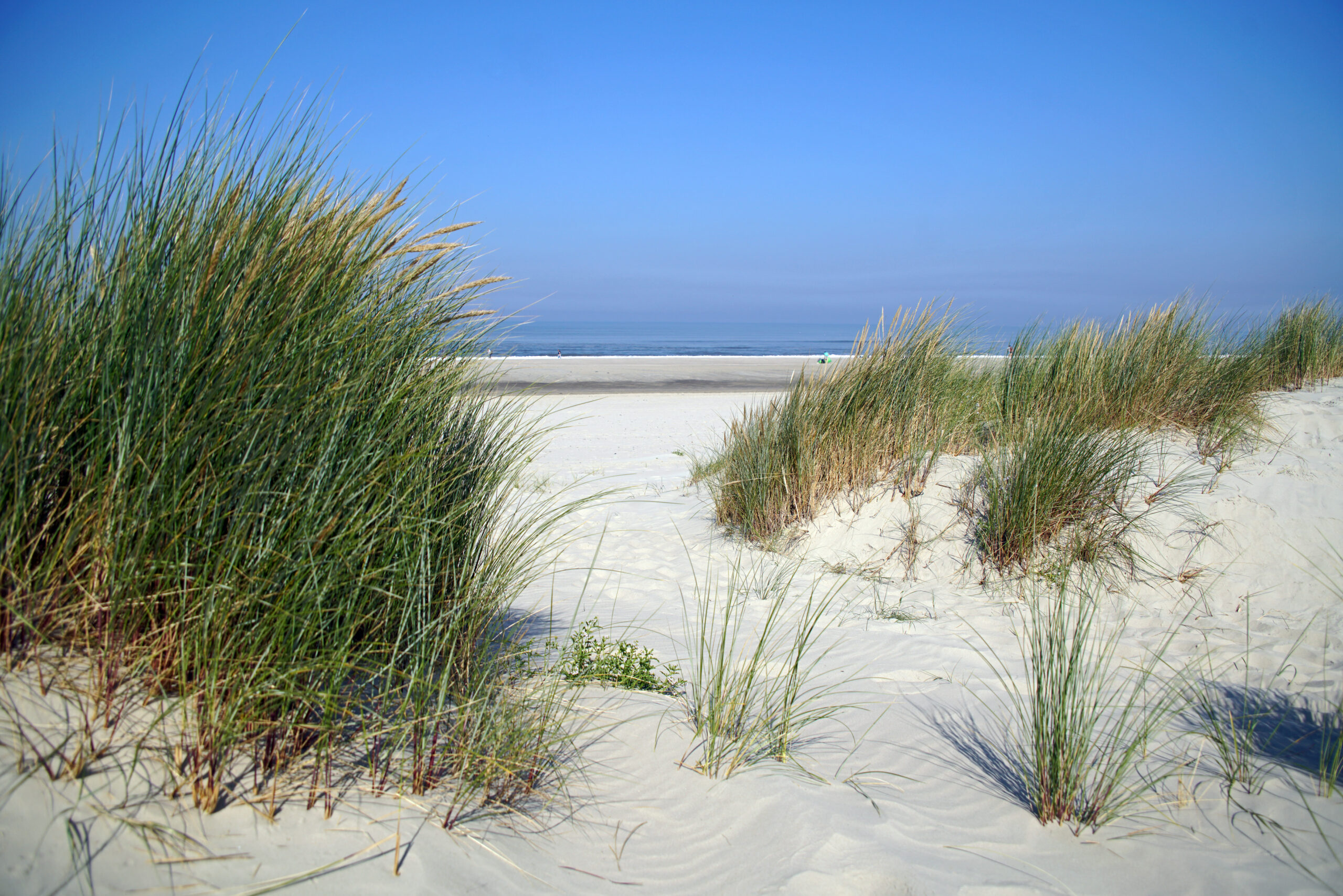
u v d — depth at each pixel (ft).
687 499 27.96
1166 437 22.90
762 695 11.98
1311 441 22.59
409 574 8.12
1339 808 8.96
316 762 6.98
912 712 11.78
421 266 9.84
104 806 5.91
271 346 7.49
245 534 7.16
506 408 11.94
